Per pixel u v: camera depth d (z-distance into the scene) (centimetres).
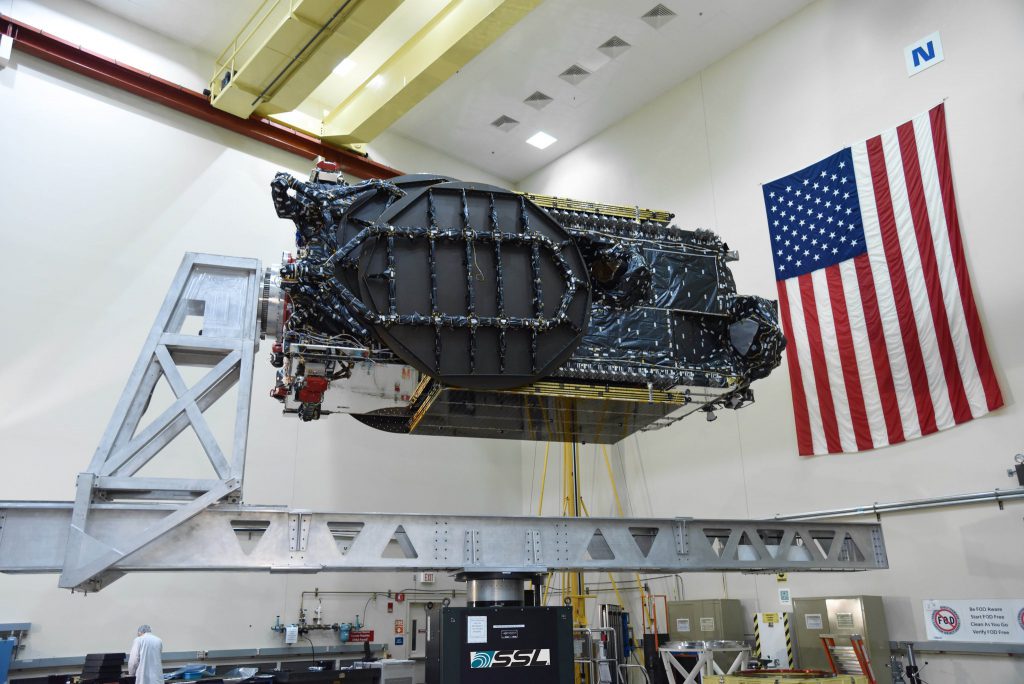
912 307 1381
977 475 1258
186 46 1728
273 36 1424
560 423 933
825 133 1591
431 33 1599
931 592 1280
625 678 1627
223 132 1741
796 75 1666
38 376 1384
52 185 1473
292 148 1823
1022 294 1252
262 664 1522
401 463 1881
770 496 1547
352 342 733
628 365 828
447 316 725
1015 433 1225
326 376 765
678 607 1596
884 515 1365
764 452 1577
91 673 1245
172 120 1667
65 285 1448
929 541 1299
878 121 1505
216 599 1520
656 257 888
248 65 1518
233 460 668
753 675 944
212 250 1653
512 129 2097
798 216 1596
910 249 1402
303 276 699
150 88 1628
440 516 725
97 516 620
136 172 1587
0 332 1361
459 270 743
